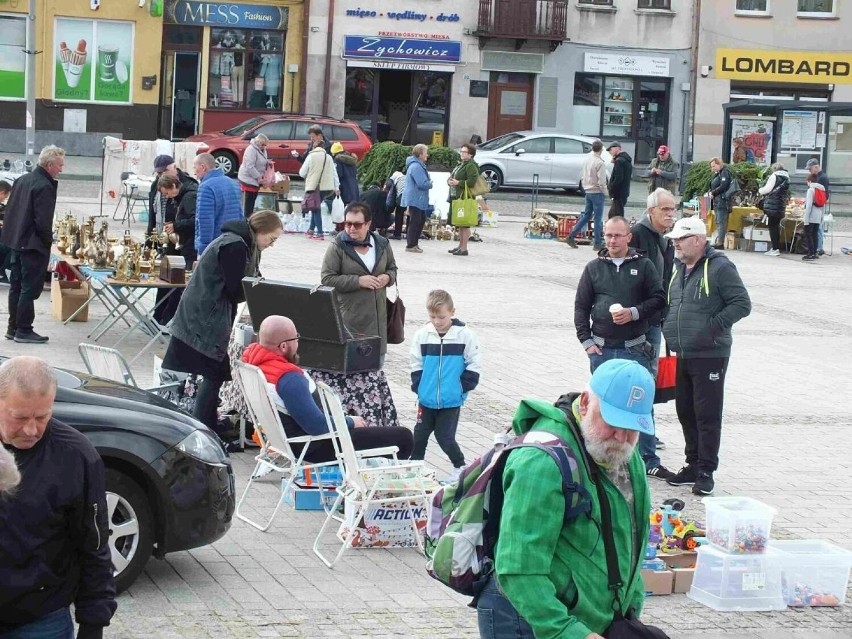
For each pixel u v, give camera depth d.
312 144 33.69
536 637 5.86
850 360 21.84
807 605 10.54
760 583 10.38
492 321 23.17
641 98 60.81
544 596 5.84
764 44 61.03
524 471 5.94
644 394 5.96
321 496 11.84
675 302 13.45
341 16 56.75
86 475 6.28
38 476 6.16
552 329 22.78
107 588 6.39
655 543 10.69
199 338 13.11
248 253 13.43
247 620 9.17
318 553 10.60
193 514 9.55
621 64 59.78
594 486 6.06
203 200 17.28
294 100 56.97
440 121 59.00
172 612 9.23
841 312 27.27
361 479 10.81
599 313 13.50
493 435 15.15
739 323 25.00
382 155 40.44
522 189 52.59
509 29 58.03
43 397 6.09
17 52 53.34
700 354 13.29
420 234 34.12
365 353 13.32
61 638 6.35
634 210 48.06
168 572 10.15
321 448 11.58
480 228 39.41
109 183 34.25
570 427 6.09
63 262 19.89
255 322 13.45
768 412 17.64
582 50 59.47
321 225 33.34
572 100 59.88
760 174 40.97
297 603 9.62
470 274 29.02
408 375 18.14
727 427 16.61
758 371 20.45
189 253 19.31
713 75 60.81
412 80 58.50
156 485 9.40
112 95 54.59
